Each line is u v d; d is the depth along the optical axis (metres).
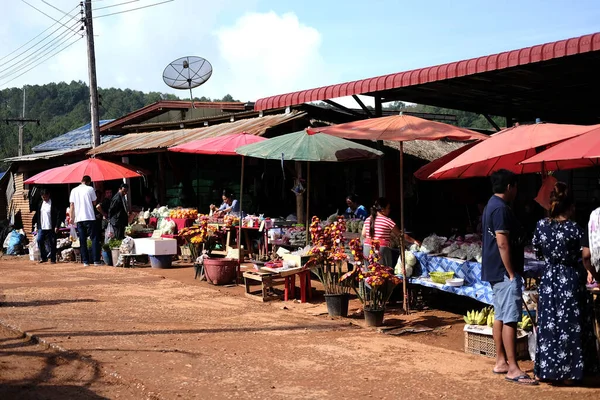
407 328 8.41
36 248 16.98
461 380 5.95
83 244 14.86
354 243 8.78
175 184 19.31
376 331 8.24
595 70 11.14
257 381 5.88
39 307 9.51
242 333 7.90
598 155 5.95
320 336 7.82
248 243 14.93
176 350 6.97
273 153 10.46
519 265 5.97
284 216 16.91
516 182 6.04
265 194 17.28
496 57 10.52
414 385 5.78
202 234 12.48
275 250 14.05
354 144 11.22
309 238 12.69
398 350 7.15
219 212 15.80
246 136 13.04
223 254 13.45
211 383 5.81
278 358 6.71
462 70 11.02
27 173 24.83
